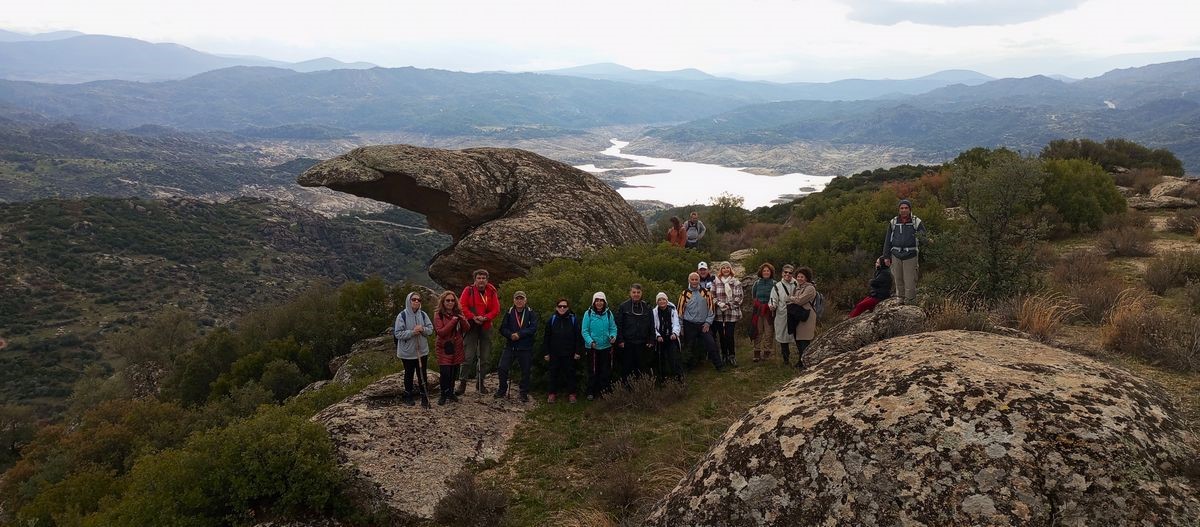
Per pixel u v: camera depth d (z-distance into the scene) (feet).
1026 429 10.78
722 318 32.22
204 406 81.92
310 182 61.16
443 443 24.72
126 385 160.56
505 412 28.89
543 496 21.33
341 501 20.98
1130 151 94.94
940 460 10.73
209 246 398.62
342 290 97.35
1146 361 20.02
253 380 85.92
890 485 10.71
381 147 63.16
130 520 20.99
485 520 19.98
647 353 31.50
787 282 30.32
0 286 301.02
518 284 38.63
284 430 22.44
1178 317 24.18
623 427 26.16
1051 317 24.89
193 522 20.31
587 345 29.35
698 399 28.07
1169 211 57.93
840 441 11.75
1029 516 9.64
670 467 20.86
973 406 11.52
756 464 12.19
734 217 100.01
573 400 29.96
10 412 179.63
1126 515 9.25
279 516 20.59
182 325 169.99
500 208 66.28
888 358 14.46
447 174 62.54
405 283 101.14
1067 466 10.03
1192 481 9.73
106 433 74.28
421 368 27.91
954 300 27.96
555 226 60.23
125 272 340.18
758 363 32.07
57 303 302.86
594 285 35.55
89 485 47.01
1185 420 11.82
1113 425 10.62
